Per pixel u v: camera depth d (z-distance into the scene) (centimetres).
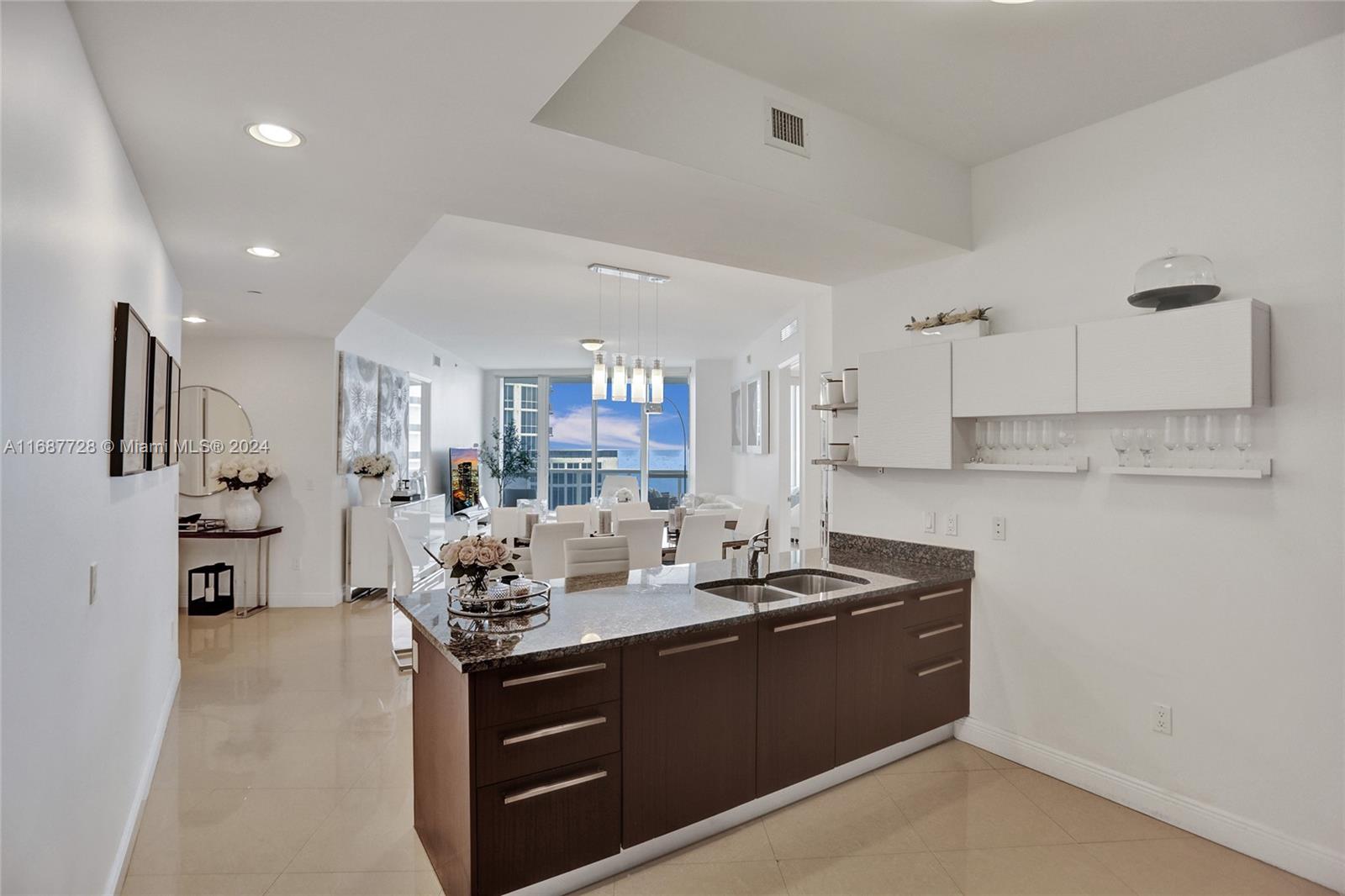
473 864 201
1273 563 240
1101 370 263
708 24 221
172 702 386
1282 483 238
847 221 290
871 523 380
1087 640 291
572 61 173
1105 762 286
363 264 361
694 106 238
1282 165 238
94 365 188
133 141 216
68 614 165
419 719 251
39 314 139
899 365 337
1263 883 231
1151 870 238
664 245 324
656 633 232
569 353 1012
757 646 259
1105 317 285
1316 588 231
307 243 323
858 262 353
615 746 226
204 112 198
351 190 256
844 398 372
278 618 581
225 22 156
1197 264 244
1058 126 291
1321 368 230
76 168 163
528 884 210
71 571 167
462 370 1077
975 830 262
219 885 227
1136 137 276
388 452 760
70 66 155
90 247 180
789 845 252
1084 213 292
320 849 247
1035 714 310
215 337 614
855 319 389
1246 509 246
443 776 223
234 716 369
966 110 278
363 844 251
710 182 249
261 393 620
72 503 168
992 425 319
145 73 177
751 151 252
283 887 227
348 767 311
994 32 225
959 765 314
